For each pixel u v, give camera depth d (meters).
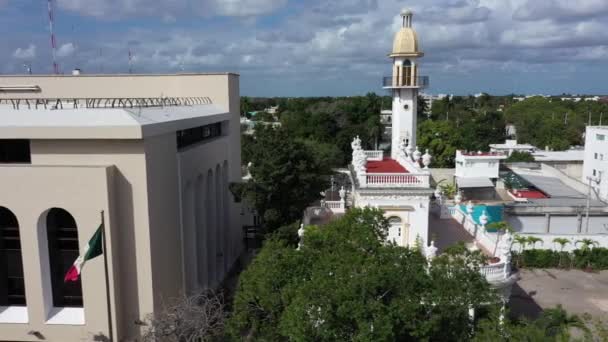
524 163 77.50
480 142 105.56
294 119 109.38
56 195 23.73
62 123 24.47
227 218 42.84
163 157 27.06
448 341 16.98
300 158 38.91
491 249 31.00
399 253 18.47
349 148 94.25
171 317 23.06
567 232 52.66
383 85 46.88
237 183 39.78
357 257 18.02
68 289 25.88
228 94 43.50
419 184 30.41
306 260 19.77
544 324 22.50
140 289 25.38
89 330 24.83
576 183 65.81
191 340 22.58
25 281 24.64
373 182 30.67
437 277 17.45
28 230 24.06
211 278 38.00
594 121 121.06
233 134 45.31
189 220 32.12
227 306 33.34
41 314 24.91
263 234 39.03
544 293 40.19
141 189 24.56
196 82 43.69
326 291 15.86
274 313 19.33
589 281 43.00
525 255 46.56
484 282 18.31
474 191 64.06
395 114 46.97
